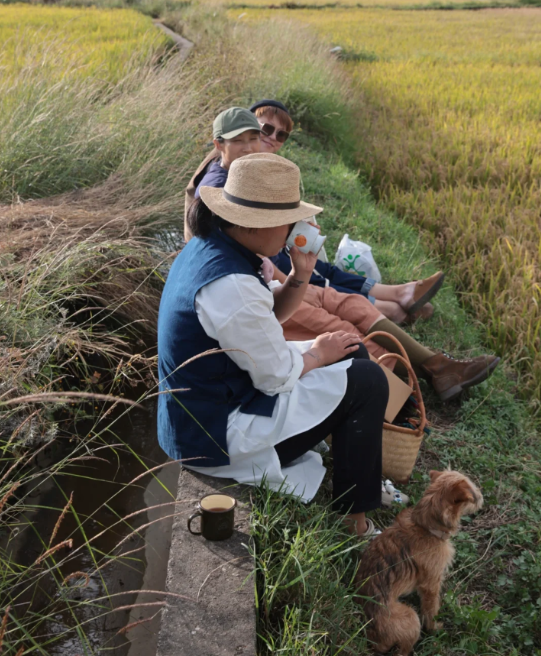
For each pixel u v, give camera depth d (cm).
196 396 250
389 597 237
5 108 539
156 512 301
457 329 485
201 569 225
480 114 1184
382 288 452
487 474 351
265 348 238
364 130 1072
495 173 827
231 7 4134
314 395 252
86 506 300
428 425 388
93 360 387
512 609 273
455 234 645
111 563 271
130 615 248
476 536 309
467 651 246
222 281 233
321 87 1070
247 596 215
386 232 638
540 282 547
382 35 2712
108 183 523
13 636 227
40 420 305
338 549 263
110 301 407
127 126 578
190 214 247
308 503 280
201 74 905
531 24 3459
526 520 318
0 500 237
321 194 711
